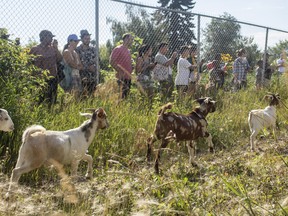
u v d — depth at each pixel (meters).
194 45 10.66
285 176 5.14
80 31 8.08
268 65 12.91
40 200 4.09
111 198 4.15
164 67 9.22
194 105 9.11
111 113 7.39
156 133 6.32
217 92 10.47
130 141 6.96
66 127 6.66
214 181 4.75
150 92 8.64
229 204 4.13
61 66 8.07
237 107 9.85
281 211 3.57
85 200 4.23
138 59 8.56
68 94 7.62
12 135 6.07
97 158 6.42
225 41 11.73
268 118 7.87
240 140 8.44
